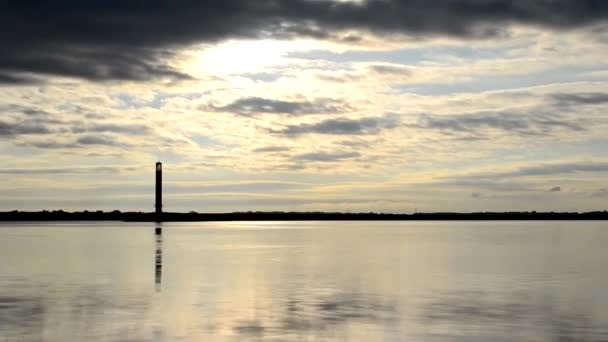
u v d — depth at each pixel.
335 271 56.75
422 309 34.88
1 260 69.56
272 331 28.97
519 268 59.84
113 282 47.53
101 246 101.50
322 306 36.00
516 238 139.62
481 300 38.25
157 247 98.69
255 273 54.66
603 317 32.38
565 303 36.94
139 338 27.47
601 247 98.75
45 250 89.56
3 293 41.25
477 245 105.69
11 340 26.98
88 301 37.72
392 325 30.34
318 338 27.61
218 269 58.41
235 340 27.16
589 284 46.31
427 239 135.25
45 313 33.38
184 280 49.03
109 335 28.00
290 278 50.47
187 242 118.00
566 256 77.19
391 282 47.69
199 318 32.03
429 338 27.55
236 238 140.75
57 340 26.97
